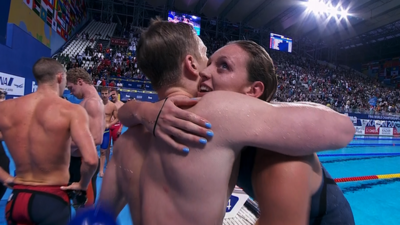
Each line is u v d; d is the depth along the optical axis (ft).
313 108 2.12
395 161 23.58
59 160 5.08
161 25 2.53
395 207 12.26
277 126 1.93
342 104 58.80
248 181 2.40
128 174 2.47
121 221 7.74
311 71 82.99
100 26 76.95
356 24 79.87
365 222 10.58
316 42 96.89
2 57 23.67
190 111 2.13
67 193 5.28
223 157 1.99
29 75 29.45
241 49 2.53
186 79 2.52
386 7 66.74
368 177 17.67
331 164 21.74
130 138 2.59
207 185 1.95
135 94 35.63
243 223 7.26
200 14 84.23
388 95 73.61
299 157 2.09
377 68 93.56
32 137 4.91
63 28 57.98
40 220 4.83
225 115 2.00
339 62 104.22
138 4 78.69
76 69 8.66
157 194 2.11
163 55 2.42
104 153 13.00
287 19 81.76
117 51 61.98
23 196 4.79
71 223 2.89
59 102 5.18
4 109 5.07
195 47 2.58
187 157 1.97
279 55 87.81
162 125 2.11
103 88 14.02
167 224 2.04
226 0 74.64
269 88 2.66
